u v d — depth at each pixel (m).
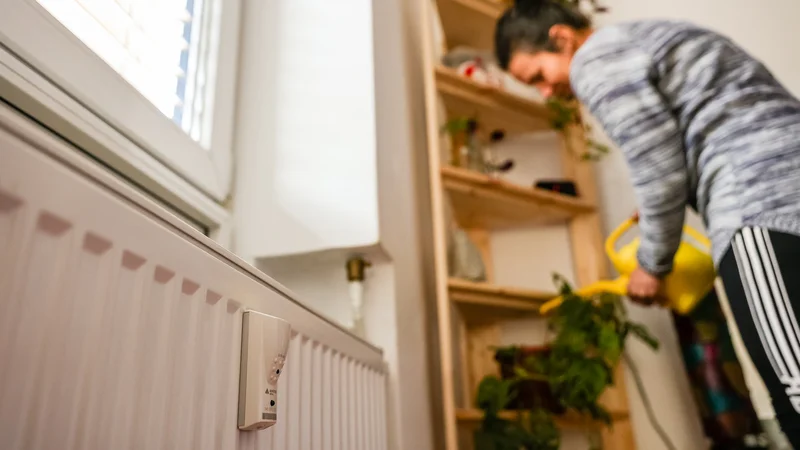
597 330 1.33
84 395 0.39
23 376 0.35
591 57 1.03
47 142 0.38
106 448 0.41
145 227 0.46
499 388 1.30
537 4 1.20
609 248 1.34
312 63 1.25
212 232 1.04
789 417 0.83
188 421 0.50
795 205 0.81
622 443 1.44
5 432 0.34
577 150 1.76
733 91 0.92
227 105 1.15
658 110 0.96
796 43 1.93
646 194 0.97
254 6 1.33
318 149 1.17
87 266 0.41
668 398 1.60
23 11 0.65
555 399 1.34
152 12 0.97
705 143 0.93
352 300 1.11
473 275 1.43
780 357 0.82
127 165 0.79
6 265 0.34
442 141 1.75
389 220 1.19
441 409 1.47
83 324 0.40
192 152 0.98
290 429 0.67
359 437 0.89
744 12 1.99
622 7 2.05
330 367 0.81
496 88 1.63
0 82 0.61
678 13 2.01
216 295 0.56
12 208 0.35
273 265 1.16
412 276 1.34
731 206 0.87
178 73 1.02
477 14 1.73
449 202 1.56
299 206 1.13
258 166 1.18
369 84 1.21
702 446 1.54
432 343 1.51
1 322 0.34
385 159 1.23
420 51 1.90
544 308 1.43
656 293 1.23
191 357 0.51
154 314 0.47
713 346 1.40
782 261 0.80
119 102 0.79
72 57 0.71
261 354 0.59
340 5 1.29
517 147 1.88
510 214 1.67
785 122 0.87
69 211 0.39
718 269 0.91
